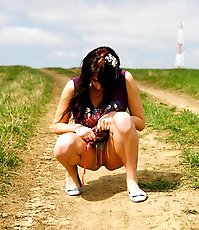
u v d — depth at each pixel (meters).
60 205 3.33
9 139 4.96
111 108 3.28
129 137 3.20
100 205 3.28
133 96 3.29
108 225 2.98
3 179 3.77
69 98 3.29
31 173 4.09
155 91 13.48
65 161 3.37
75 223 3.04
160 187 3.52
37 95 9.96
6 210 3.25
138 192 3.26
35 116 7.33
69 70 25.95
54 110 8.77
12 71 21.92
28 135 5.68
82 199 3.40
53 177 4.00
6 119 6.24
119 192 3.48
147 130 5.96
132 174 3.31
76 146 3.28
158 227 2.90
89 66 3.13
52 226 3.02
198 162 4.09
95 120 3.29
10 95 9.36
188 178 3.71
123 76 3.27
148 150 4.86
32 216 3.16
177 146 4.95
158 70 20.47
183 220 2.96
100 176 3.92
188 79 14.41
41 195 3.53
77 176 3.52
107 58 3.13
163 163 4.28
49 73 24.09
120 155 3.29
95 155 3.39
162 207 3.13
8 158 4.22
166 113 7.14
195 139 5.16
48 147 5.20
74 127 3.30
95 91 3.25
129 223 2.97
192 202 3.21
